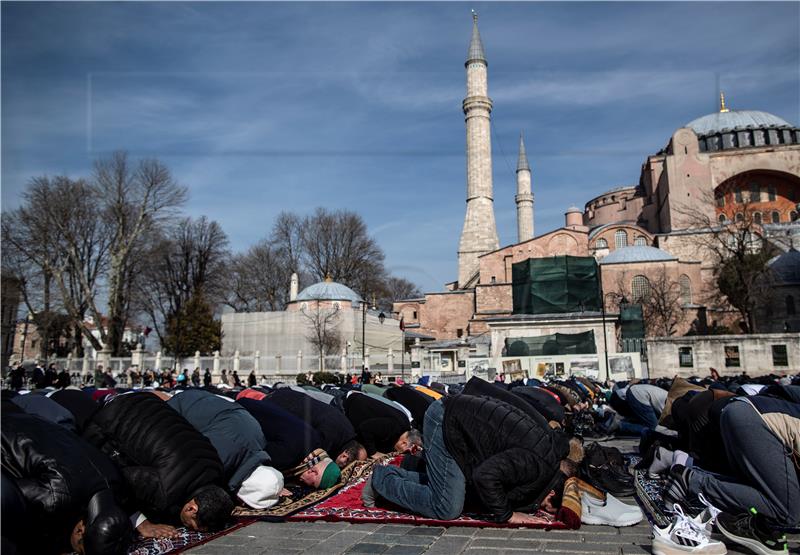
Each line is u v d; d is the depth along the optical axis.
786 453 5.84
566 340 37.00
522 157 101.19
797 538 5.62
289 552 5.11
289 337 52.78
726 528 5.30
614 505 6.25
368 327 55.19
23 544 4.70
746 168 67.50
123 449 5.83
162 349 56.19
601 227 69.88
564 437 7.20
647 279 58.19
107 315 47.72
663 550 4.97
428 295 72.00
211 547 5.27
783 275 53.28
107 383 34.75
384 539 5.52
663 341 35.53
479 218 76.12
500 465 6.00
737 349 34.38
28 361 43.81
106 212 34.22
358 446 8.91
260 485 6.57
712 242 58.34
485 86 78.06
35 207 30.00
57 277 40.00
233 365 44.97
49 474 4.74
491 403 6.46
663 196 71.06
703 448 6.98
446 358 47.75
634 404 11.31
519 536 5.61
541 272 47.75
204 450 6.02
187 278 57.12
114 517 4.85
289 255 58.38
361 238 58.28
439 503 6.14
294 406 8.59
